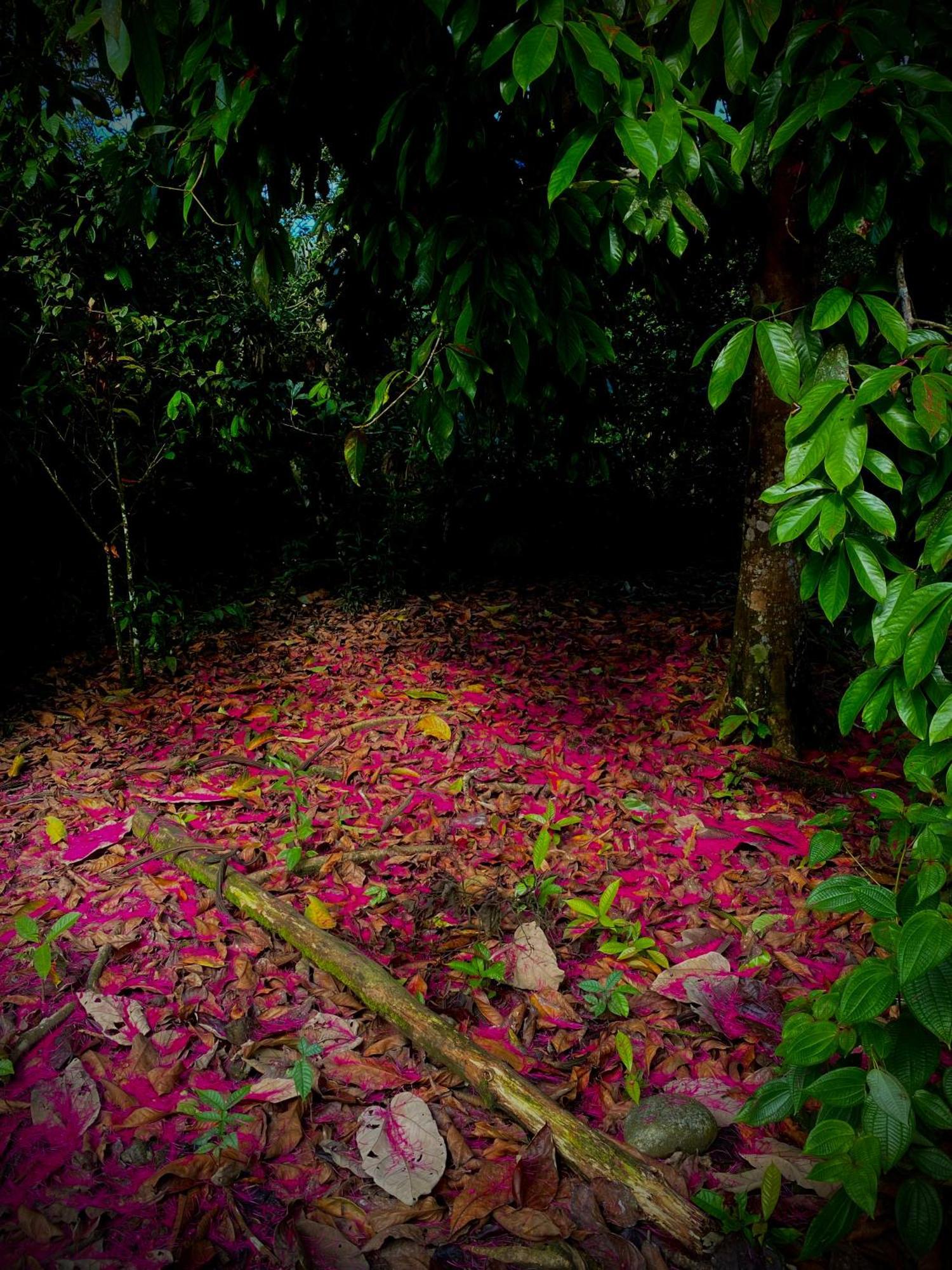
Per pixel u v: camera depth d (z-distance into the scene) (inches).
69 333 163.0
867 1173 51.8
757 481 140.6
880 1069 55.5
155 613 184.2
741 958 95.5
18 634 198.8
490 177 102.0
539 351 133.0
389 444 251.6
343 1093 76.0
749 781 136.7
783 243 128.3
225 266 223.6
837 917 99.9
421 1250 61.1
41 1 93.4
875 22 68.2
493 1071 74.2
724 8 71.6
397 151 104.6
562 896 106.1
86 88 122.4
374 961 90.0
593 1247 61.3
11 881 111.7
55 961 94.4
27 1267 59.6
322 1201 65.2
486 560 270.2
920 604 57.4
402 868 113.4
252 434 223.9
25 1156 69.7
